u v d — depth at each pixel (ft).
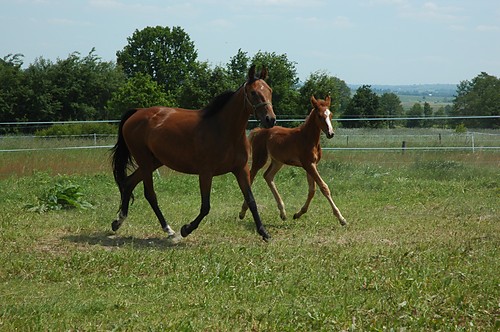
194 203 38.73
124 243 27.96
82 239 28.53
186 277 21.39
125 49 180.55
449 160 57.00
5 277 21.86
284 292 19.71
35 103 129.90
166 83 177.68
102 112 140.26
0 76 129.80
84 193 41.06
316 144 33.50
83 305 18.43
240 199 40.83
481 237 28.40
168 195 41.65
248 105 26.66
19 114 129.59
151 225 31.76
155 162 29.89
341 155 60.85
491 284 19.69
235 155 27.61
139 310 18.10
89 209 36.17
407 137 80.74
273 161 35.42
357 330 16.07
